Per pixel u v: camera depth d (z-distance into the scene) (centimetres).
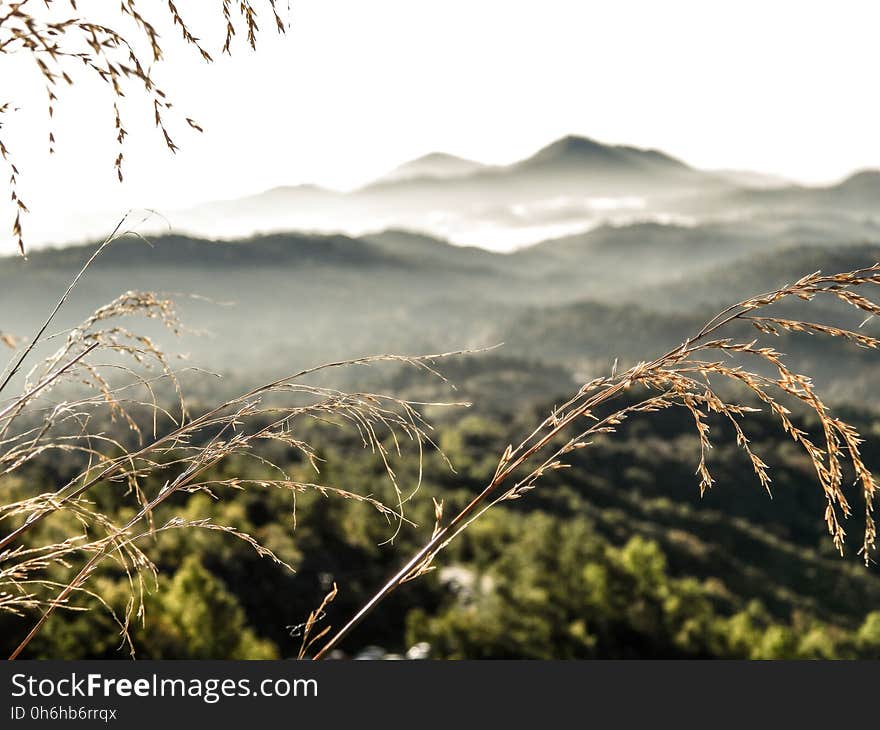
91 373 108
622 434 12075
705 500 10306
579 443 112
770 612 7544
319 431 5522
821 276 111
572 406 116
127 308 110
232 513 3544
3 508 105
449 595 5097
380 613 4353
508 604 4409
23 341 107
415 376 17125
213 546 3550
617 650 4788
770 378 111
